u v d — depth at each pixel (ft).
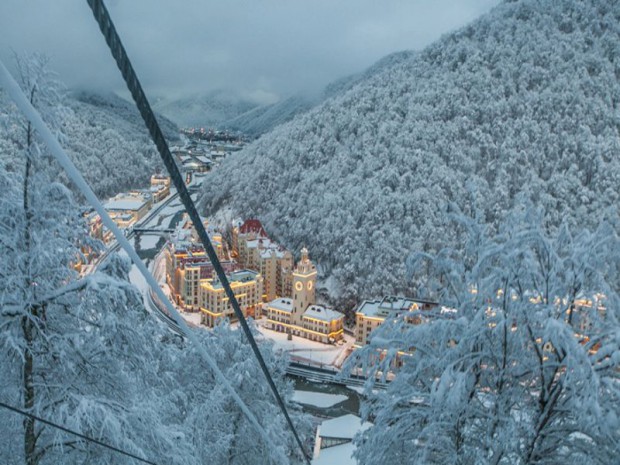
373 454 20.27
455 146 394.73
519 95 439.63
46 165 25.80
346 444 100.68
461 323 19.15
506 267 18.89
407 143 399.85
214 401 50.47
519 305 18.10
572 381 16.38
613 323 17.54
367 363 21.16
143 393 30.45
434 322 19.67
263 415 57.11
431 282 22.66
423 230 302.45
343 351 233.76
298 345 238.48
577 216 329.31
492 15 557.74
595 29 509.76
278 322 256.11
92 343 25.94
